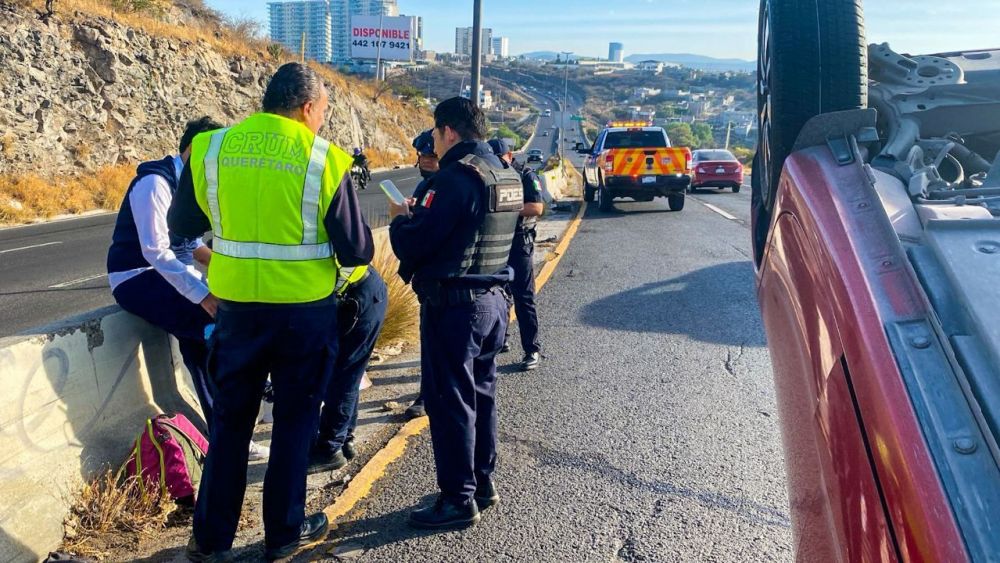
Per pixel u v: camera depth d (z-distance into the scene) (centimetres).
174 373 404
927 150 273
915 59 310
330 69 5031
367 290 390
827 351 184
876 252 180
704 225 1463
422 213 330
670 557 326
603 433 459
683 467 412
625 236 1303
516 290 571
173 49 2778
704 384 545
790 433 218
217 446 312
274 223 297
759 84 335
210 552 313
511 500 378
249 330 304
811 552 188
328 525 350
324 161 303
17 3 2150
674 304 789
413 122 5728
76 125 2261
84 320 347
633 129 1805
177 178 358
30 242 1400
